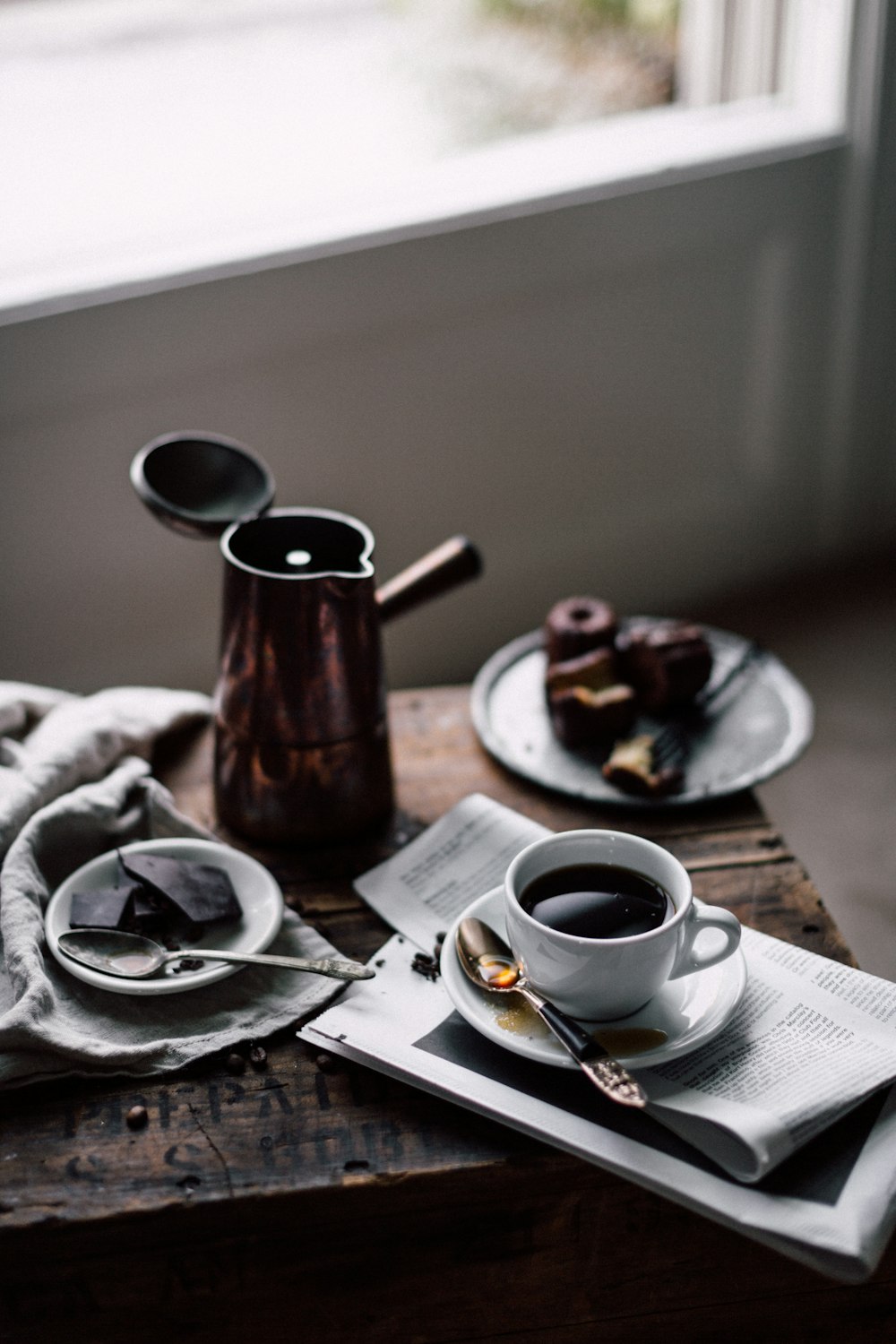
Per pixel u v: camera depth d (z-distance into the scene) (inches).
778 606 75.0
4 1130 30.7
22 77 57.4
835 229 66.0
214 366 56.1
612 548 70.0
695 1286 31.5
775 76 66.2
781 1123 28.8
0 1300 29.9
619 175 59.3
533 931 29.7
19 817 35.6
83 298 52.9
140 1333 30.6
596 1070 29.1
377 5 62.6
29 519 55.8
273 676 35.1
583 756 39.7
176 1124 30.8
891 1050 30.6
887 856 57.9
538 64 67.1
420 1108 31.0
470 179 59.9
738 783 38.2
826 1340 32.2
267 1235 30.1
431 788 39.2
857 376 70.9
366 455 60.9
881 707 66.9
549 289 60.6
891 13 60.6
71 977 33.1
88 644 58.9
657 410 66.9
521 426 63.8
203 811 38.3
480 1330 31.5
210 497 37.8
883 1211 28.4
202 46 59.7
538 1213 30.6
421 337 59.2
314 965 32.6
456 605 67.1
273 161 62.8
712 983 31.5
